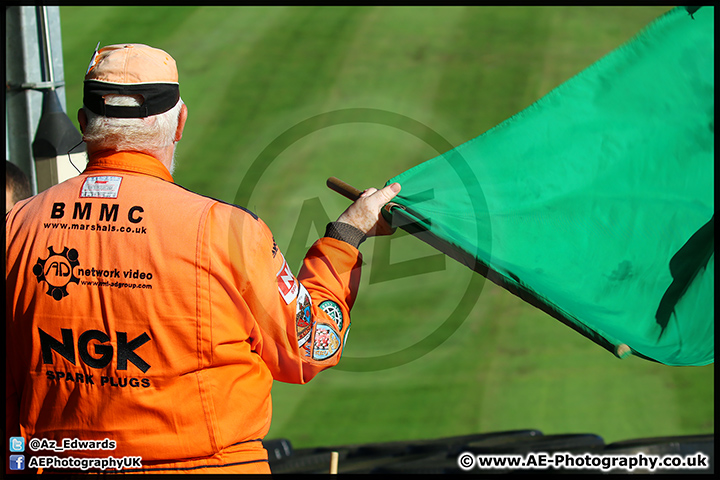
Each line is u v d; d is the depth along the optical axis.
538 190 7.98
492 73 38.25
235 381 5.55
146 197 5.44
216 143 33.66
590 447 8.72
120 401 5.41
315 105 35.72
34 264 5.48
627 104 8.58
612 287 7.31
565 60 38.97
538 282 6.89
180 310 5.33
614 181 8.20
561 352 25.59
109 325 5.36
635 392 23.80
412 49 39.91
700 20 8.81
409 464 8.85
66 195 5.56
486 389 23.94
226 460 5.58
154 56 5.55
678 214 8.03
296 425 22.58
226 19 41.75
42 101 10.59
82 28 39.69
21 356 5.64
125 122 5.45
